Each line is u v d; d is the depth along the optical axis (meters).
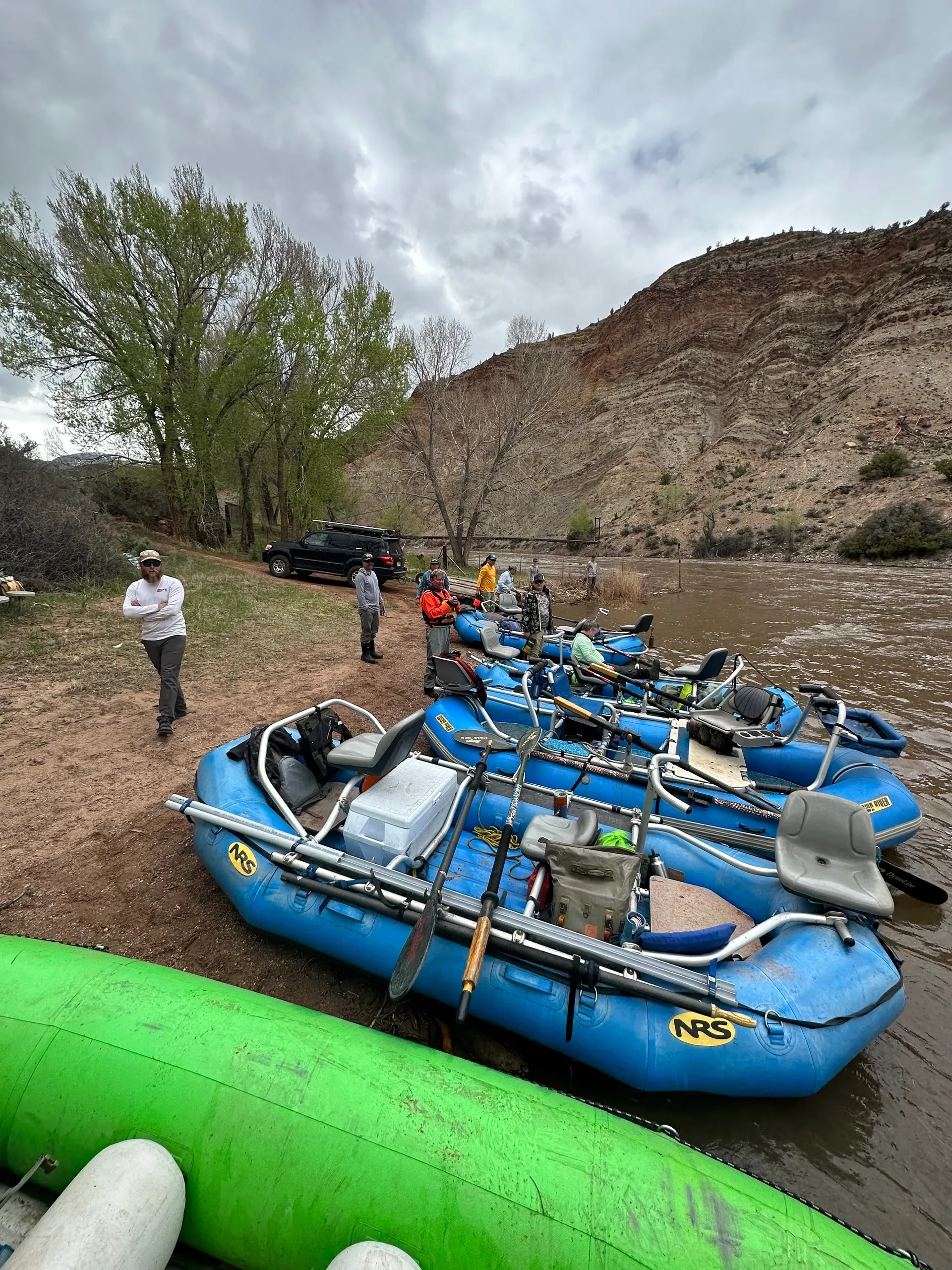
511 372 27.70
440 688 6.38
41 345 16.11
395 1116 1.91
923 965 3.79
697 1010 2.61
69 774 4.88
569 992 2.71
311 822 3.64
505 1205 1.73
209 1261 1.89
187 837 4.24
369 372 20.84
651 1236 1.68
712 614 17.64
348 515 29.53
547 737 5.75
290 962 3.29
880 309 68.94
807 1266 1.66
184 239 17.03
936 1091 2.89
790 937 3.11
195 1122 1.88
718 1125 2.68
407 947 2.54
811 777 5.49
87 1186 1.66
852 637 13.92
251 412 19.91
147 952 3.24
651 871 3.83
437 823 3.59
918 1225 2.33
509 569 15.84
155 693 6.74
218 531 22.94
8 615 8.60
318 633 10.59
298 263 20.89
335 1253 1.75
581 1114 2.05
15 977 2.28
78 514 12.06
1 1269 1.48
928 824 5.50
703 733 6.00
